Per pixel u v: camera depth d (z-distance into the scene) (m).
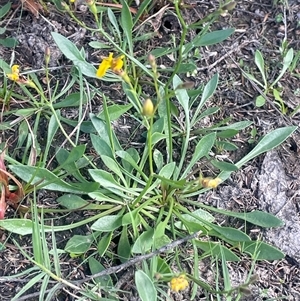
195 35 0.36
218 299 0.26
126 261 0.28
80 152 0.29
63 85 0.34
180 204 0.30
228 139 0.33
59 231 0.29
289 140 0.33
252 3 0.38
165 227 0.29
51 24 0.35
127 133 0.33
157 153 0.31
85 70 0.32
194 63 0.35
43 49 0.35
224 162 0.30
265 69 0.36
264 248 0.29
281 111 0.34
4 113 0.32
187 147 0.32
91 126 0.32
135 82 0.33
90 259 0.28
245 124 0.33
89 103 0.33
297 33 0.37
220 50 0.36
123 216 0.28
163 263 0.27
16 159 0.31
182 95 0.31
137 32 0.36
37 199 0.30
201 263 0.29
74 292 0.28
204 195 0.31
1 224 0.27
